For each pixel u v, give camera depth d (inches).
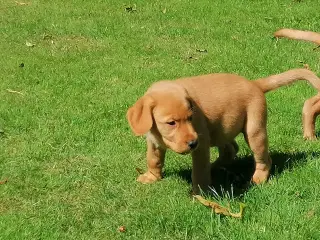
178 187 86.4
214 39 141.2
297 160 91.4
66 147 96.5
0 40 138.6
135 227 79.2
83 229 79.3
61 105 109.6
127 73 123.0
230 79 85.6
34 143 97.4
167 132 79.6
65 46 136.6
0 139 99.0
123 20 152.9
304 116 99.5
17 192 86.4
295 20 154.5
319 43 95.4
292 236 75.7
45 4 164.6
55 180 88.6
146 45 137.8
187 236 77.4
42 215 81.6
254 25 150.9
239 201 82.7
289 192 83.7
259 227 77.0
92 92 115.0
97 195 85.5
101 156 94.0
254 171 90.6
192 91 83.4
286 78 88.9
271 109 108.1
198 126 82.1
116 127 102.1
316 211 80.0
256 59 129.9
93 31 143.7
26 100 111.6
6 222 79.7
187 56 132.0
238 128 85.7
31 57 130.2
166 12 159.8
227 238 76.1
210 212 80.0
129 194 85.2
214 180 89.6
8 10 158.9
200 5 165.5
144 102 80.3
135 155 94.3
